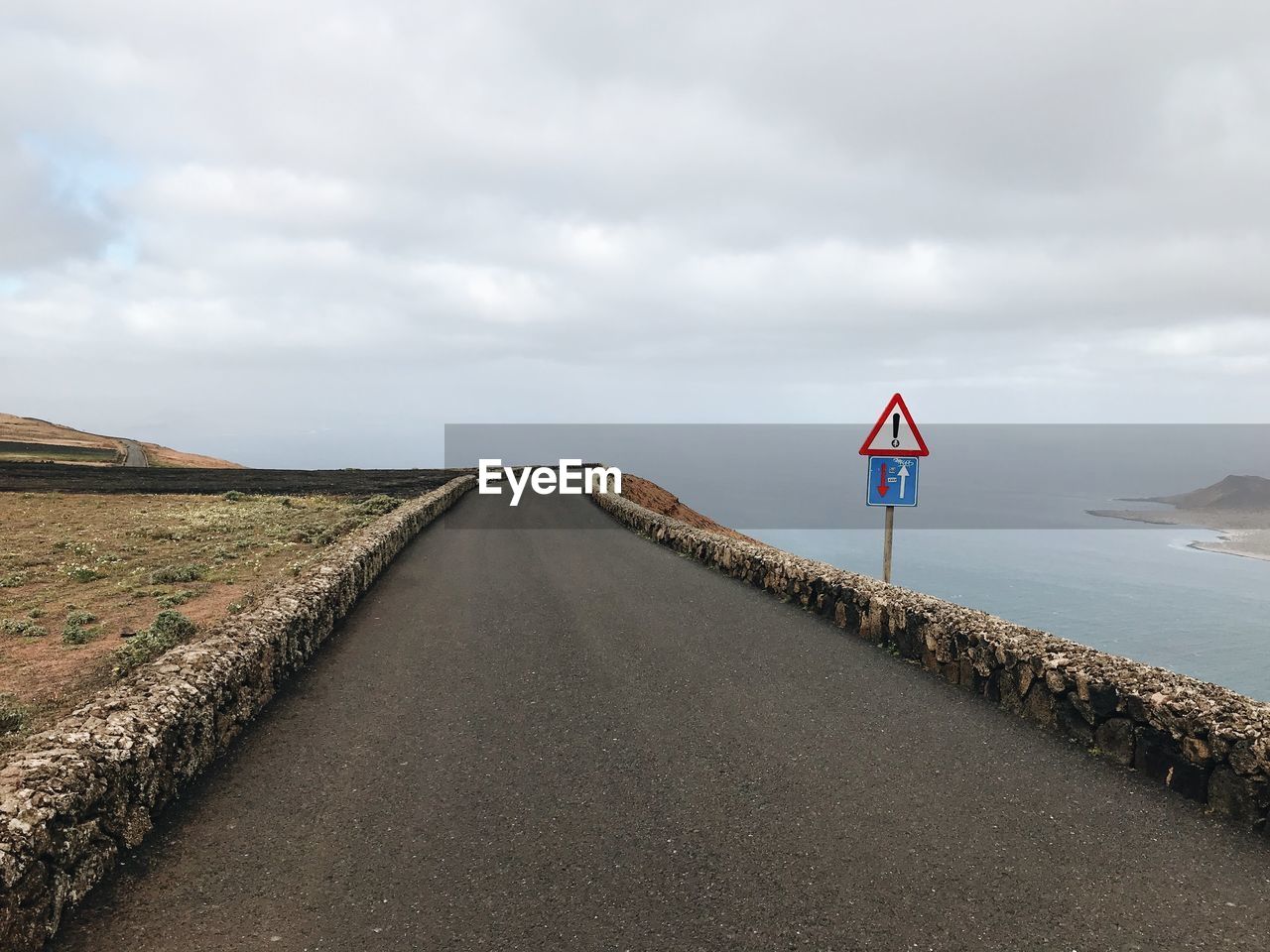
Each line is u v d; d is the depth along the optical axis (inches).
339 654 334.6
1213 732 180.5
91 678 311.4
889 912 140.5
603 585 508.4
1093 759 212.8
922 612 310.5
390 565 600.4
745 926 136.6
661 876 154.2
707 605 438.6
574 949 130.1
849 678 291.9
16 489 1423.5
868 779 200.2
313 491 1524.4
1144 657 3073.3
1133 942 131.6
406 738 234.5
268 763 215.2
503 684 289.0
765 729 239.1
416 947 130.9
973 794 190.4
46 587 538.3
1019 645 253.9
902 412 368.5
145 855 163.9
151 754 177.9
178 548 738.8
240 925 138.1
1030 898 144.8
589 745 227.8
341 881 153.3
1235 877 152.3
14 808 135.7
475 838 170.9
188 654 235.5
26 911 128.7
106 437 5418.3
